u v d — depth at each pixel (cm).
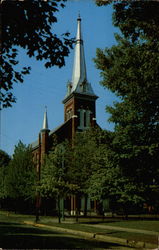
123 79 1597
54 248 1155
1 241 1291
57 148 3238
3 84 985
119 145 1789
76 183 3397
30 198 4544
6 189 4431
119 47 1641
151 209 4522
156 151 1694
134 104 1599
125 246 1384
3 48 898
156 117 1594
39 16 839
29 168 4488
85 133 3647
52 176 3062
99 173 2870
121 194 2688
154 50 1186
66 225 2448
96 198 2969
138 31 1158
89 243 1411
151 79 1351
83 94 5466
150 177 1831
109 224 2514
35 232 1853
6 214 4212
